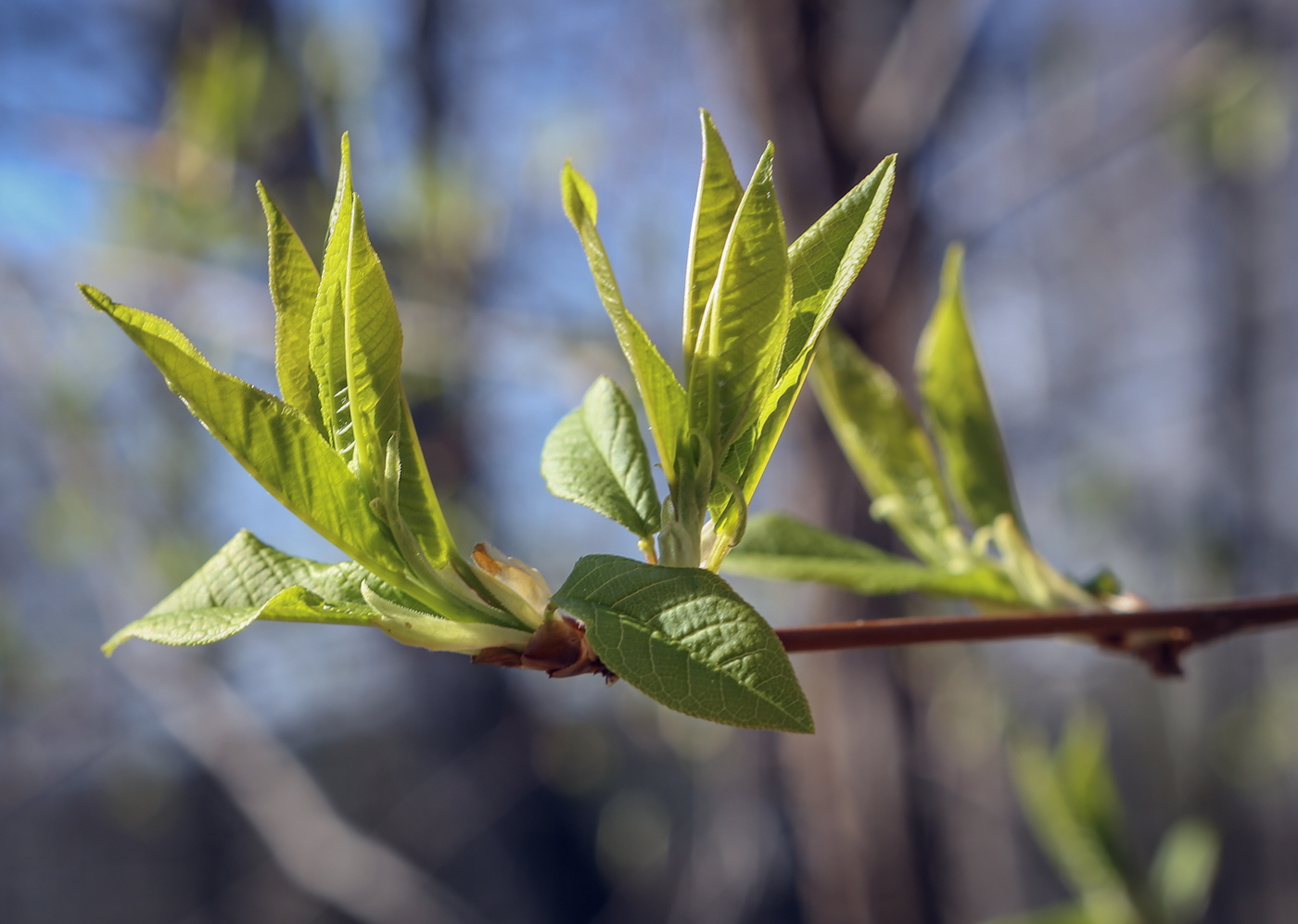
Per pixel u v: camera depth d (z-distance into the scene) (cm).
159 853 191
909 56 63
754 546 30
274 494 22
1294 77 100
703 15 74
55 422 88
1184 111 76
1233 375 152
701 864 109
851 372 30
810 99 64
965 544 29
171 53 107
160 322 21
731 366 22
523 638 23
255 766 100
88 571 96
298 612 23
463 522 91
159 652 99
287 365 23
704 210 22
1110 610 28
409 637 23
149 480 92
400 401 23
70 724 113
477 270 83
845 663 65
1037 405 149
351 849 97
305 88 77
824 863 66
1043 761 51
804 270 23
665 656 21
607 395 26
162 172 73
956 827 102
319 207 76
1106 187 162
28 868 175
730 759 104
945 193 77
